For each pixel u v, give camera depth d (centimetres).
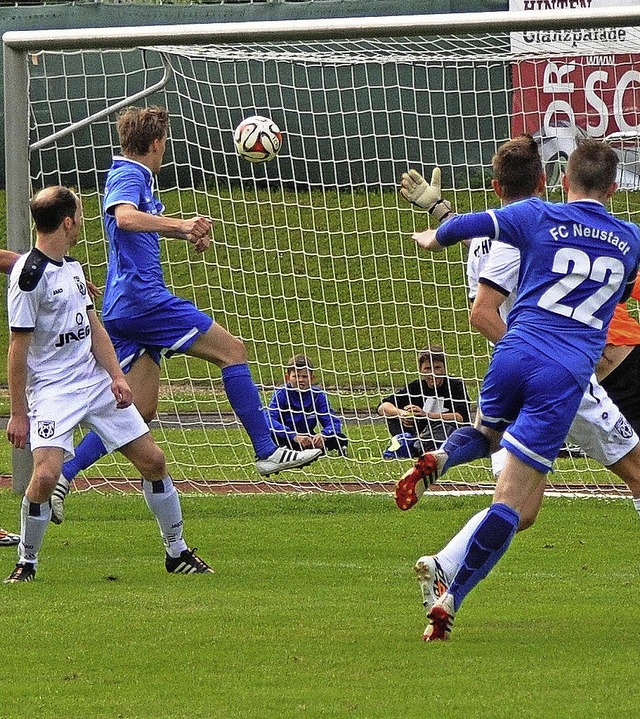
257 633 1842
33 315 2164
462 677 1576
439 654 1702
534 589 2219
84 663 1670
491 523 1733
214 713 1427
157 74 6147
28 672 1627
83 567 2444
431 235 1822
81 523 3003
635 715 1402
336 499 3269
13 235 3262
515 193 2109
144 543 2739
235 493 3428
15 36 3191
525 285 1798
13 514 3014
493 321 2119
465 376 4916
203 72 6206
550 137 4222
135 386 2739
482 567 1748
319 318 5681
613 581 2300
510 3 6072
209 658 1689
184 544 2389
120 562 2508
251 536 2825
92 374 2259
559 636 1822
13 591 2172
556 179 4247
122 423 2286
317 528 2925
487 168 5884
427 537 2803
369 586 2250
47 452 2206
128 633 1841
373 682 1555
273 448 2723
